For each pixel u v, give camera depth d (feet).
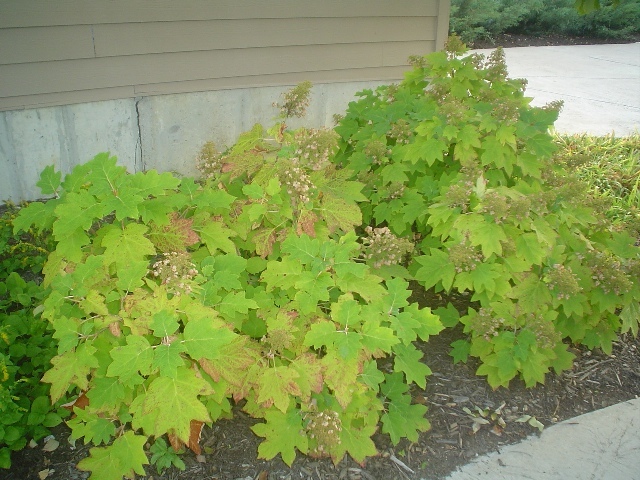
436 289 10.98
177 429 6.68
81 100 15.33
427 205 11.12
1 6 13.76
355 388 7.96
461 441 8.90
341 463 8.31
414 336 8.27
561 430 9.23
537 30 49.19
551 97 29.60
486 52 41.14
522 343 9.23
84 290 7.47
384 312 8.43
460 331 11.05
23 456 8.14
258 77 17.39
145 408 6.73
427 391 9.76
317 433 7.75
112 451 7.29
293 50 17.56
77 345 7.29
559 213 10.21
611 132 23.67
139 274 7.45
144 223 8.48
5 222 12.98
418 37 19.25
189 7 15.70
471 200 9.92
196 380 6.92
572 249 10.52
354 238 8.83
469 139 10.47
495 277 9.38
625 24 50.55
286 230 8.98
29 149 15.21
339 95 18.86
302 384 7.63
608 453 8.82
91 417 7.57
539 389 9.98
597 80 34.01
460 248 9.27
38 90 14.79
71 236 7.77
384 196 11.25
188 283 7.63
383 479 8.18
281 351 7.96
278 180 8.78
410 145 11.02
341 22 17.88
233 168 9.55
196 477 7.93
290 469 8.12
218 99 17.07
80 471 7.95
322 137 9.25
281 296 8.74
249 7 16.44
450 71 12.29
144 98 16.11
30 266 12.09
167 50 15.89
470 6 41.96
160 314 6.84
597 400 9.90
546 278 9.56
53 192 8.46
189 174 17.54
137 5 15.10
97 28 14.89
